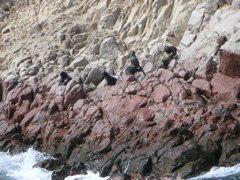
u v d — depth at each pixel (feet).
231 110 61.62
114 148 64.08
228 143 57.77
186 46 80.48
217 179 54.60
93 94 77.66
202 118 60.85
